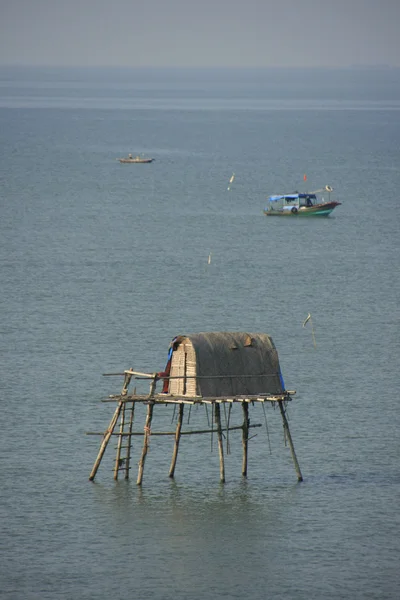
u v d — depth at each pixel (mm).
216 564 158375
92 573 155375
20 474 190500
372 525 172000
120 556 160250
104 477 190500
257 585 152750
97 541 165000
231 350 184000
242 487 187125
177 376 182625
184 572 156250
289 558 160875
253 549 163000
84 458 199750
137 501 179875
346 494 184125
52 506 177125
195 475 192625
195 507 178125
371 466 198250
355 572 156750
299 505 179500
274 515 175250
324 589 152000
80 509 176250
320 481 190500
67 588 151250
